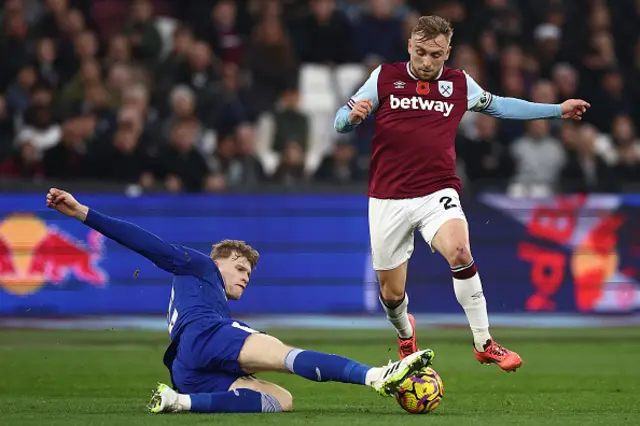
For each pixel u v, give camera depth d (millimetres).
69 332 38062
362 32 51000
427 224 21234
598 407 20312
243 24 52438
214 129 48375
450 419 17266
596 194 44750
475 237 44406
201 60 49125
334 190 44250
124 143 45562
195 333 17875
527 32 53344
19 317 42531
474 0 52781
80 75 48438
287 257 43938
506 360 20969
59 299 42781
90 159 45562
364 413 18219
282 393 18203
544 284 44469
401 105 21359
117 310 42906
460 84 21609
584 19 53438
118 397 22219
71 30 50844
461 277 20922
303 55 51219
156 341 35438
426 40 20969
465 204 44469
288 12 52469
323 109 50781
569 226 44594
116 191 43469
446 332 38688
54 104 48500
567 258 44531
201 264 18766
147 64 49938
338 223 44094
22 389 23875
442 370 28234
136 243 18438
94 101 48094
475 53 51062
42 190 42906
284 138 47531
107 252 42906
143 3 50969
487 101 21875
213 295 18641
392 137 21359
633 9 54688
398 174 21391
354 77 50938
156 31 50625
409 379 18047
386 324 41250
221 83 48906
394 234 21625
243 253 19453
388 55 51062
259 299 43812
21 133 48375
